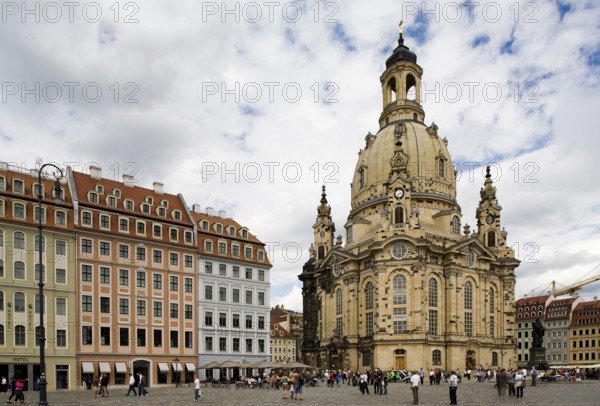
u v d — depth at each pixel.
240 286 105.12
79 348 82.06
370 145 139.38
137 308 89.75
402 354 106.88
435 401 50.50
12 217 78.94
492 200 134.50
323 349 128.50
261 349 106.62
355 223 128.88
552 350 197.75
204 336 97.56
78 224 85.19
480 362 114.19
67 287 82.44
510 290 124.88
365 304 118.06
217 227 106.38
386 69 147.75
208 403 51.06
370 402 50.59
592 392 60.78
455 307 111.94
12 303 77.06
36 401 55.47
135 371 87.88
